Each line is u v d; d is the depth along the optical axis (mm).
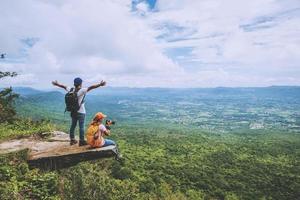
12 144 11586
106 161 18047
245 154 154000
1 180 8938
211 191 79125
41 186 9289
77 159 9828
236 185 86938
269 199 78938
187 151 147625
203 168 107438
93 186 11914
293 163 136500
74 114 10148
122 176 53906
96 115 10250
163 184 72438
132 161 99312
